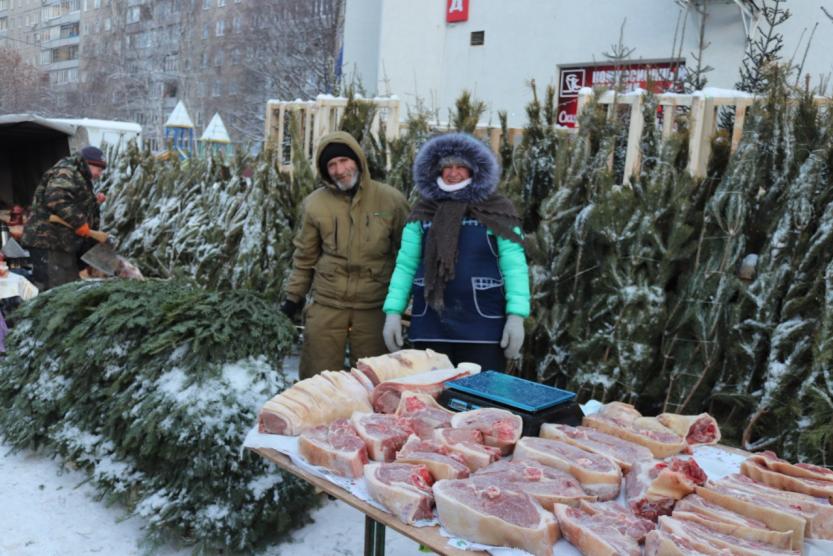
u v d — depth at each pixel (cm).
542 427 212
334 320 352
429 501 170
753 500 166
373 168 464
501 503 160
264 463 288
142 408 296
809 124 310
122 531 301
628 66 880
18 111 4588
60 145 1118
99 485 316
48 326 357
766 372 297
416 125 452
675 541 144
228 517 276
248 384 296
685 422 221
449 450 195
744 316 307
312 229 357
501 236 297
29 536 295
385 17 1130
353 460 188
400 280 321
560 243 365
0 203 1141
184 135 1523
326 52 2078
